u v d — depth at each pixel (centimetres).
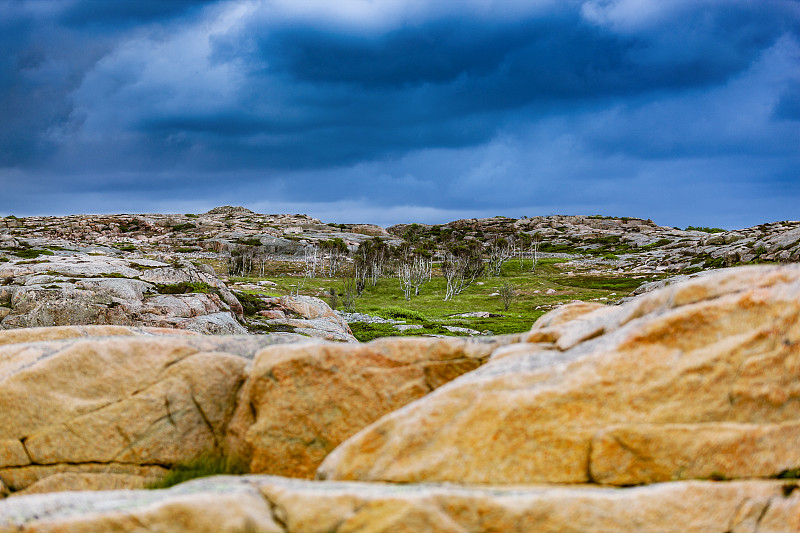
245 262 13650
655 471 1017
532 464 1023
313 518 869
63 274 4244
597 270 13675
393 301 10638
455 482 1014
